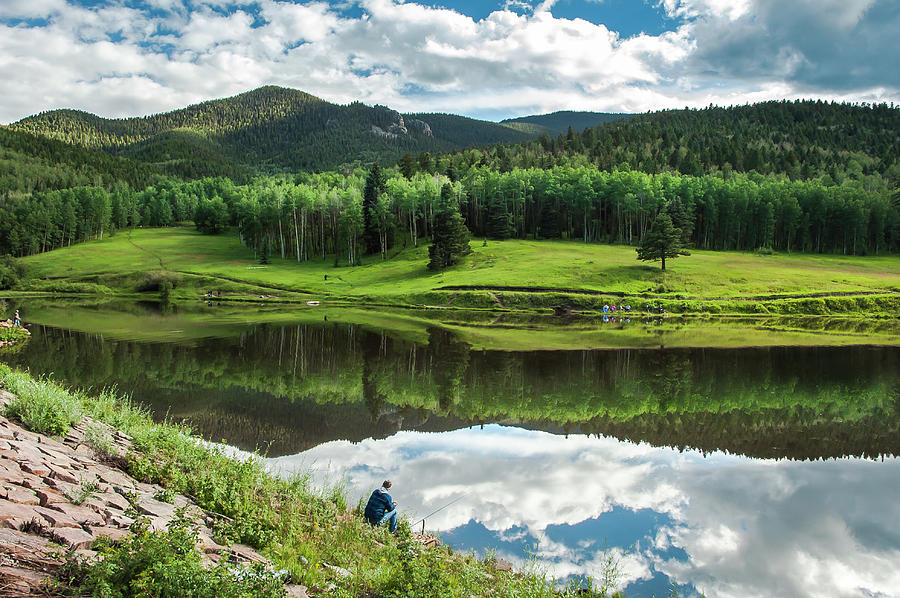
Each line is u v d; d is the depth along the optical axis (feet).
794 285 289.12
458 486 63.57
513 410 99.81
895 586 44.62
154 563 21.81
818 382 123.65
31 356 134.51
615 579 44.65
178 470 44.75
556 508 58.49
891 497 63.31
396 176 623.36
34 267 417.08
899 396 111.75
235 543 33.53
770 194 449.06
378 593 30.12
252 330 198.59
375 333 197.47
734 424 92.79
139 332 187.42
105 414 61.62
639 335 197.88
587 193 447.42
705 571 46.19
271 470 56.80
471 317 254.27
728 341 182.91
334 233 466.70
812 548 51.24
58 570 21.71
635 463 73.82
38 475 33.42
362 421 91.30
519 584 38.01
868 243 460.55
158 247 490.90
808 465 74.18
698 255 376.27
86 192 556.10
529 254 376.48
